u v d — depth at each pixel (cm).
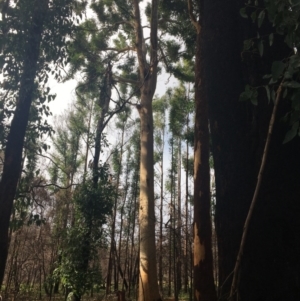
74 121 1953
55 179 1650
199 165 895
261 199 265
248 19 323
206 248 835
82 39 1297
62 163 1781
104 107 1452
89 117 1962
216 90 326
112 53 1501
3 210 491
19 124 536
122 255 2834
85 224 1223
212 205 1331
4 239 485
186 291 2173
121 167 2483
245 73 314
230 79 319
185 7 1250
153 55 1301
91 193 1241
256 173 281
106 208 1245
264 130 283
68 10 615
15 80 561
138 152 2498
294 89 214
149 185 1209
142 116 1302
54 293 1769
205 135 910
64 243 1223
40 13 578
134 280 2223
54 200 1678
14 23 569
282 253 249
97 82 1420
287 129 269
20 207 641
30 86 555
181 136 2011
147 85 1332
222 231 297
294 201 256
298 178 261
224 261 289
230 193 293
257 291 251
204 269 819
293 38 210
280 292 243
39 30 577
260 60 303
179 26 1376
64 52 617
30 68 559
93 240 1211
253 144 291
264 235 258
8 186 503
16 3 576
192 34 1299
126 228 2639
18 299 1567
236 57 324
